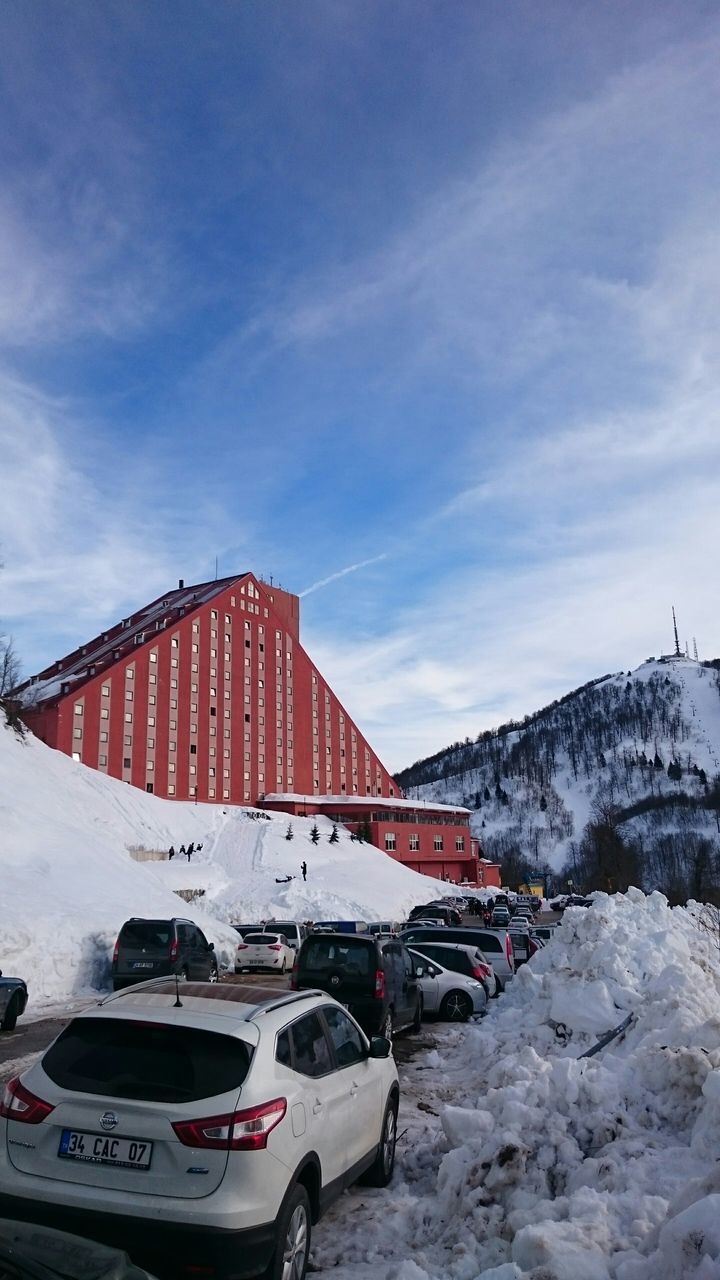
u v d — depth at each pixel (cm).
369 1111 637
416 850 9719
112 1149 447
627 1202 505
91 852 2978
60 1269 347
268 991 594
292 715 9862
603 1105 675
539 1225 463
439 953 1841
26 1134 462
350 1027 659
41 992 1858
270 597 10650
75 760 7325
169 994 560
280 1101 472
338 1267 530
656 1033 832
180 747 8394
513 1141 593
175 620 8775
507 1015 1357
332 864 6962
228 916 4659
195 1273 427
